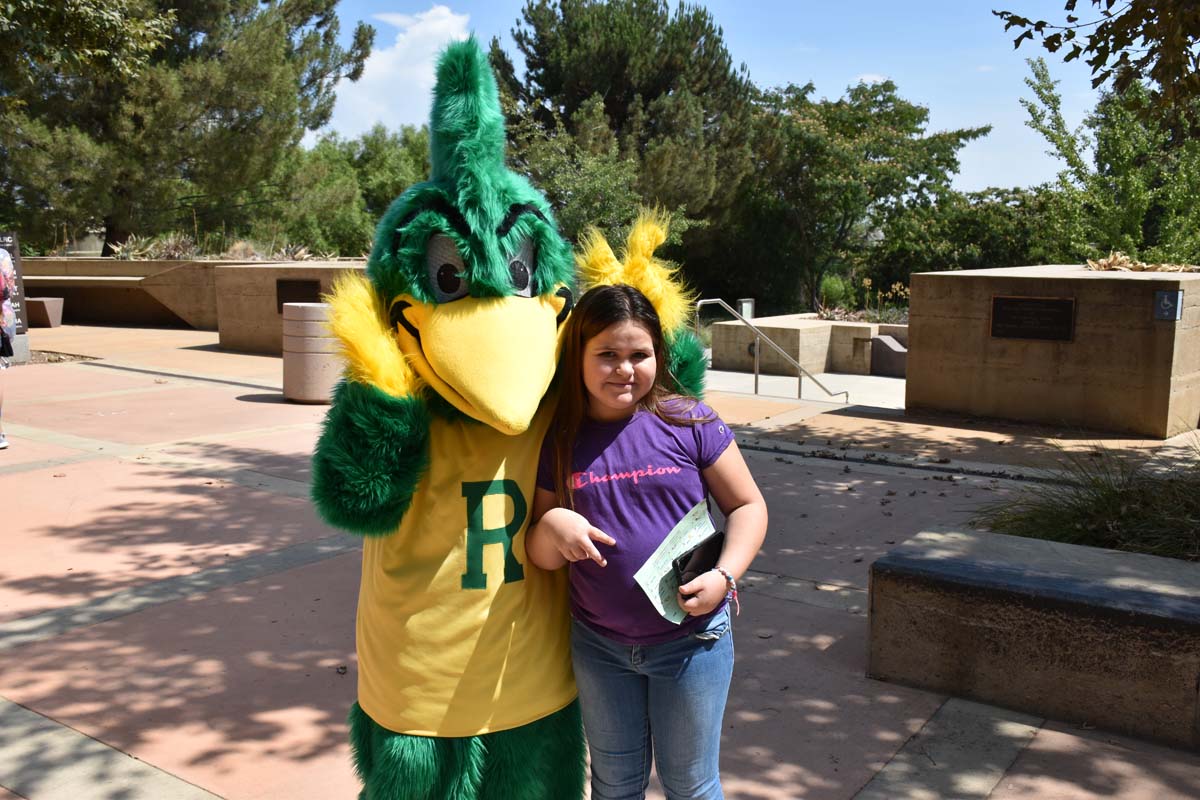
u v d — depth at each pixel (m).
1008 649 3.94
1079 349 10.26
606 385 2.32
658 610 2.24
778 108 33.03
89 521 6.57
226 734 3.72
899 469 8.42
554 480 2.41
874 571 4.18
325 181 36.56
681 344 2.73
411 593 2.36
